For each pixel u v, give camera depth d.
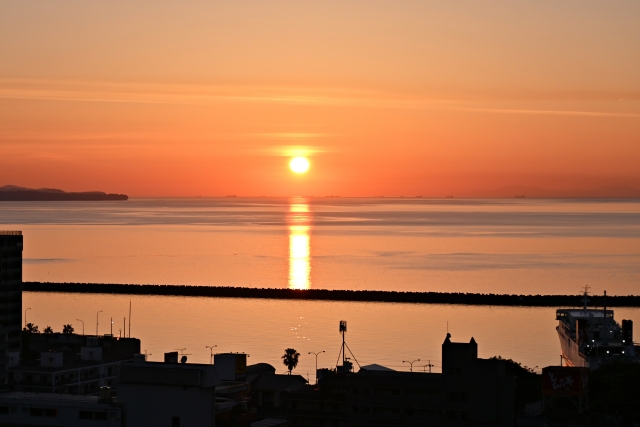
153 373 122.25
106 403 123.88
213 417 120.62
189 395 120.62
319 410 169.62
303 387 183.00
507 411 148.25
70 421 125.81
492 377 148.25
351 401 158.62
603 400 178.88
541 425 149.88
